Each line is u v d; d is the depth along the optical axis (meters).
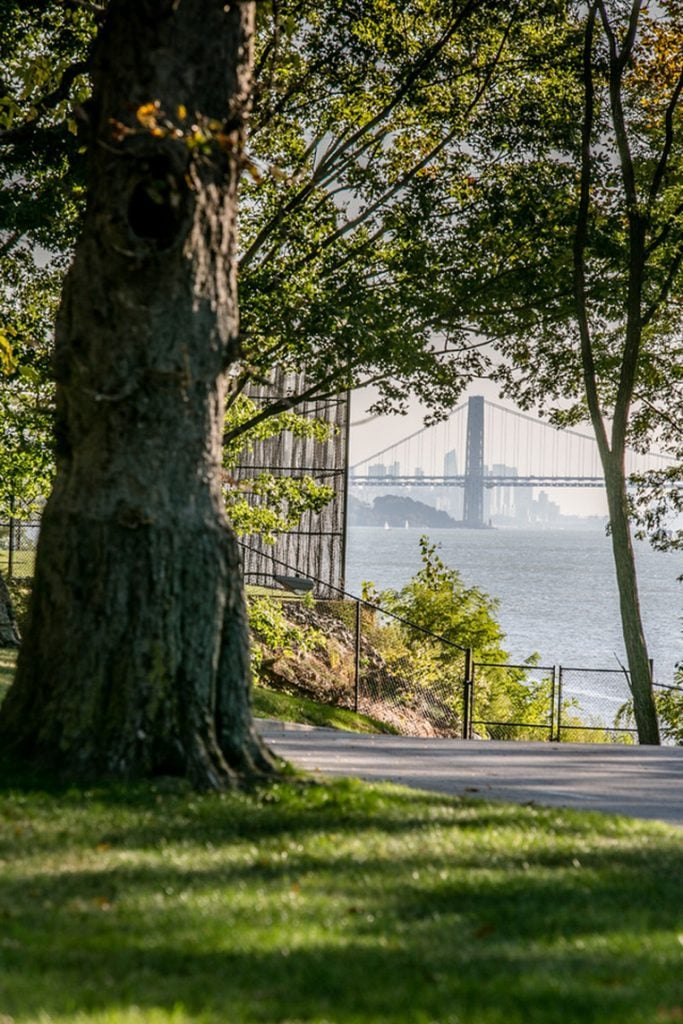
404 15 25.62
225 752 11.28
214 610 11.22
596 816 11.09
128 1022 5.22
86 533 11.02
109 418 11.06
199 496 11.29
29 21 23.70
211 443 11.45
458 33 25.61
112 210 10.88
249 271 25.50
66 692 10.90
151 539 10.98
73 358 11.18
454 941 6.71
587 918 7.27
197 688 11.06
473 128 26.47
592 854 9.21
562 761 17.70
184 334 11.12
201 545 11.16
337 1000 5.70
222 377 11.62
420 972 6.13
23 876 7.76
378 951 6.45
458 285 25.73
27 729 10.98
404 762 16.19
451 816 10.45
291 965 6.18
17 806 9.61
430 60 25.16
